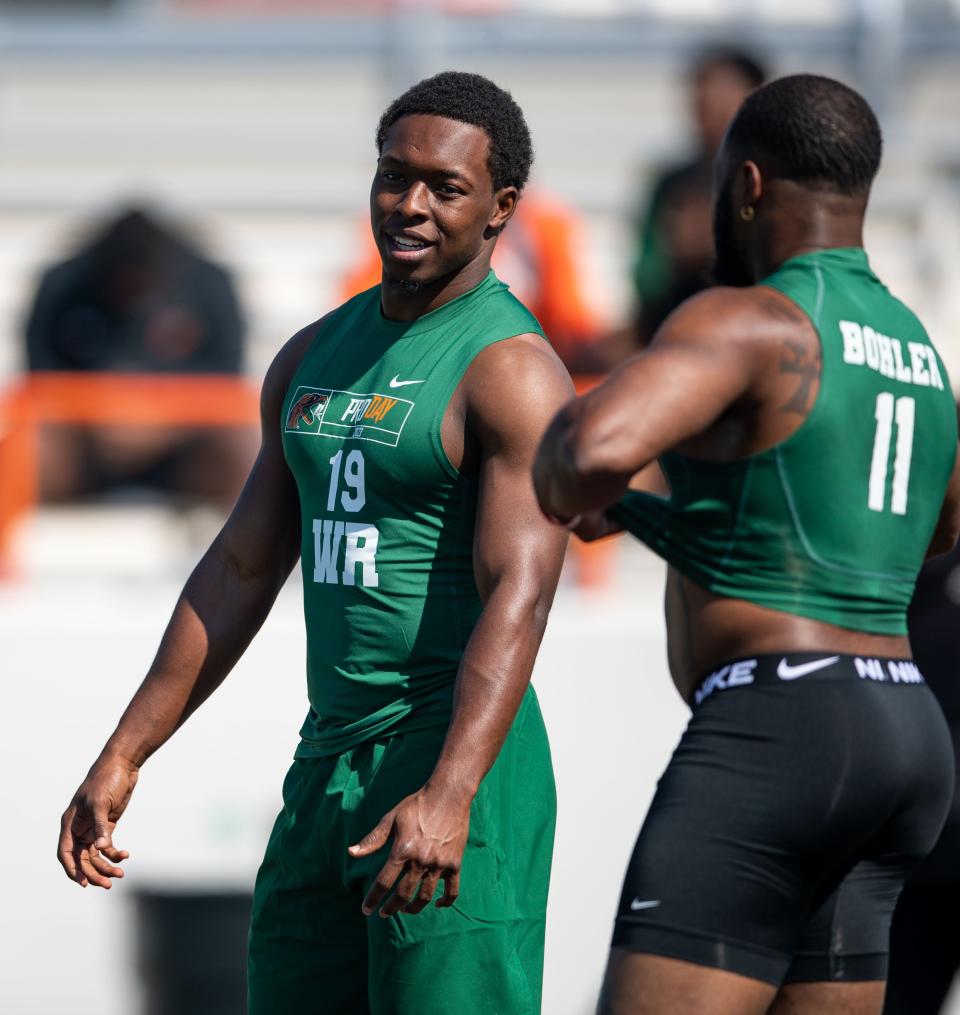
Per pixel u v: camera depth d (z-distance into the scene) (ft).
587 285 102.78
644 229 74.02
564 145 111.55
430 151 35.55
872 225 109.40
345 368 37.40
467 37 114.73
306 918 37.22
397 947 35.24
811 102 32.12
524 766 37.50
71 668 64.54
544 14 114.93
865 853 31.68
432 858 32.76
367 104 114.01
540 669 65.77
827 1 115.65
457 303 36.55
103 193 107.96
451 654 35.88
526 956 37.09
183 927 64.39
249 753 64.54
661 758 65.92
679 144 112.06
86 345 75.92
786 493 30.50
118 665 64.64
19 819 64.18
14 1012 64.13
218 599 38.91
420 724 35.58
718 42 114.52
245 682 64.64
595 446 28.27
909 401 31.83
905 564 32.07
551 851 38.04
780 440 30.30
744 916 30.04
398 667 35.91
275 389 39.37
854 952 31.68
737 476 30.63
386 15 114.62
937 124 114.83
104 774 38.14
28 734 64.34
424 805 32.96
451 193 35.70
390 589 35.88
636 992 30.01
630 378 28.89
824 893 31.45
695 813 30.42
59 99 112.27
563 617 66.49
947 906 51.65
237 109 113.19
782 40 114.62
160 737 38.70
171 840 64.44
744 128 32.73
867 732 30.48
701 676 31.89
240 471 70.23
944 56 115.14
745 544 30.86
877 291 32.50
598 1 115.24
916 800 31.53
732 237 33.42
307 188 109.09
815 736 30.25
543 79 114.32
